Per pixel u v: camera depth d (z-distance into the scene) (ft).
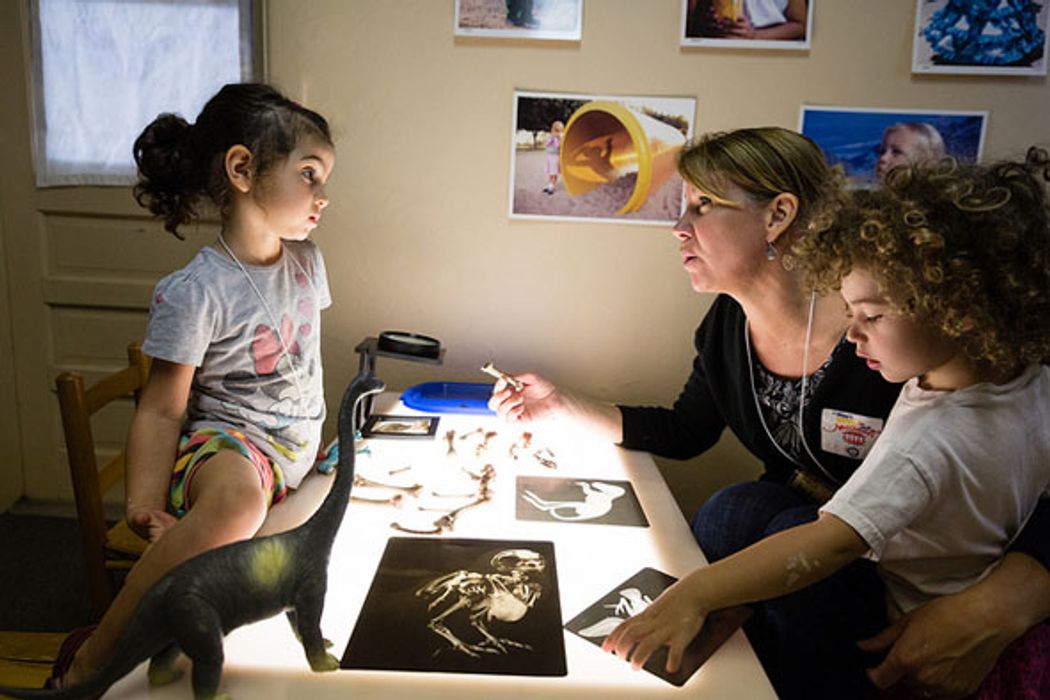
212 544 2.89
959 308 2.58
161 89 6.47
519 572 3.06
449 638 2.59
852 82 5.52
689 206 4.05
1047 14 5.31
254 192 3.70
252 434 3.76
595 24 5.54
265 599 2.22
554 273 5.94
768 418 4.24
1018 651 2.84
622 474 4.28
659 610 2.67
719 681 2.43
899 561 3.02
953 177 2.72
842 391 3.84
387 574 3.00
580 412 4.75
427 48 5.62
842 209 3.04
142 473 3.37
